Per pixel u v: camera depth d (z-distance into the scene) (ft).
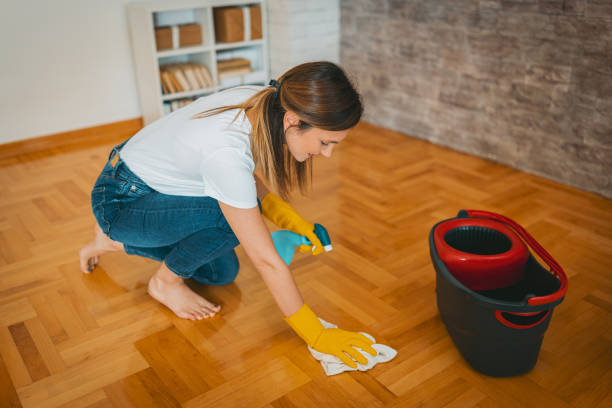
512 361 4.05
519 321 4.01
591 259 5.70
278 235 4.58
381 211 6.84
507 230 4.45
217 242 4.45
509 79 7.81
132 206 4.33
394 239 6.16
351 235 6.27
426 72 9.00
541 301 3.64
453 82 8.63
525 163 8.00
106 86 9.77
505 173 7.98
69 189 7.70
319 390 4.08
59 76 9.25
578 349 4.43
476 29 7.99
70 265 5.81
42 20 8.81
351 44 10.28
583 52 6.83
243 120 3.61
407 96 9.50
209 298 5.19
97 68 9.57
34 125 9.26
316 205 7.04
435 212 6.79
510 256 4.14
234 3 9.61
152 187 4.25
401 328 4.72
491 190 7.41
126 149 4.25
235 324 4.83
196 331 4.76
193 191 4.23
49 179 8.07
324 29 10.23
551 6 6.99
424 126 9.39
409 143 9.31
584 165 7.26
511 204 6.98
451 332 4.44
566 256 5.76
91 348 4.58
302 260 5.76
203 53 9.90
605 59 6.63
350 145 9.24
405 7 8.94
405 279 5.41
